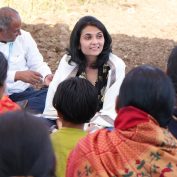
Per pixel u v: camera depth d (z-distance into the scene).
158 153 2.78
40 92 5.96
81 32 5.17
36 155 1.99
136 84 2.84
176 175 2.77
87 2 11.45
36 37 9.29
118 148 2.83
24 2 10.67
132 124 2.81
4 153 1.96
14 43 6.00
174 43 9.69
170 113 2.88
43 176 1.99
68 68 5.27
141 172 2.78
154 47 9.40
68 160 3.18
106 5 11.44
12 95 5.98
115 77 5.18
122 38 9.72
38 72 5.97
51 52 8.77
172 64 3.42
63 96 3.64
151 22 10.68
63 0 11.16
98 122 5.04
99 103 5.20
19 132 2.00
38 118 2.10
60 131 3.58
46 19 10.16
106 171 2.82
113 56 5.31
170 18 11.00
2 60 3.92
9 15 5.71
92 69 5.27
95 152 2.87
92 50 5.13
